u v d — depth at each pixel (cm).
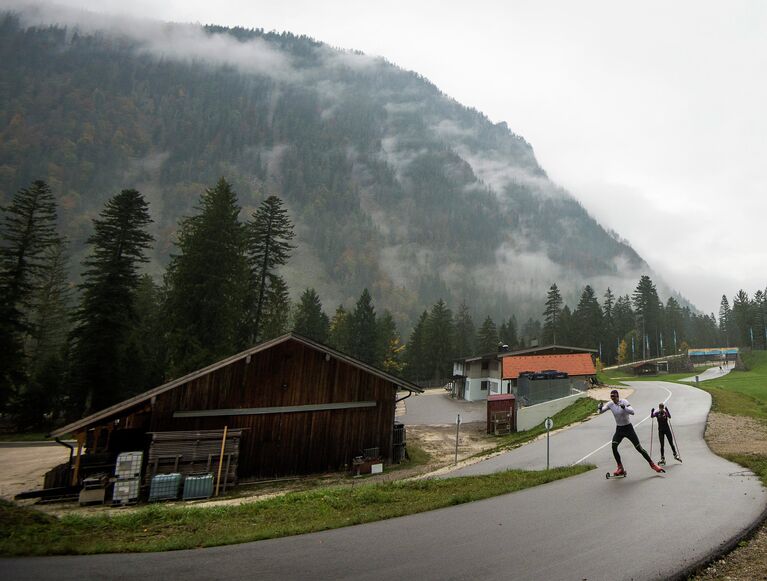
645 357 10850
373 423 2362
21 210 3647
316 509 962
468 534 671
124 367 4034
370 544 640
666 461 1288
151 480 1689
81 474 1811
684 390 3956
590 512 757
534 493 943
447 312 9300
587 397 3675
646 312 11762
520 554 573
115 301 3650
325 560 576
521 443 2428
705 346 14875
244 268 3991
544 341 10850
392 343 9650
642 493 871
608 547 585
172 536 751
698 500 801
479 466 1884
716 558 546
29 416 4053
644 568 511
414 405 5875
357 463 2167
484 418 4759
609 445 1877
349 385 2312
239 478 1970
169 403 1902
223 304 3538
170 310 3581
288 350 2173
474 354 10950
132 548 643
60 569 555
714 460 1251
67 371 4066
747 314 12550
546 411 3600
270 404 2095
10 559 600
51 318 5762
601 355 10919
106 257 3725
